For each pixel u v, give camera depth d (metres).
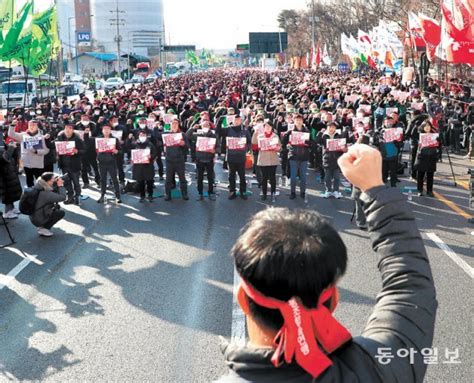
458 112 20.02
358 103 22.73
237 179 15.49
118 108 23.25
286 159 14.90
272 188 12.92
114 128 15.71
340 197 13.04
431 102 20.53
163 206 12.70
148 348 5.76
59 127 19.67
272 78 57.19
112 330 6.22
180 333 6.08
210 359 5.49
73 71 110.19
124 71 90.94
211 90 36.12
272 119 19.58
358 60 42.91
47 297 7.31
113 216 11.85
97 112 19.08
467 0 14.20
